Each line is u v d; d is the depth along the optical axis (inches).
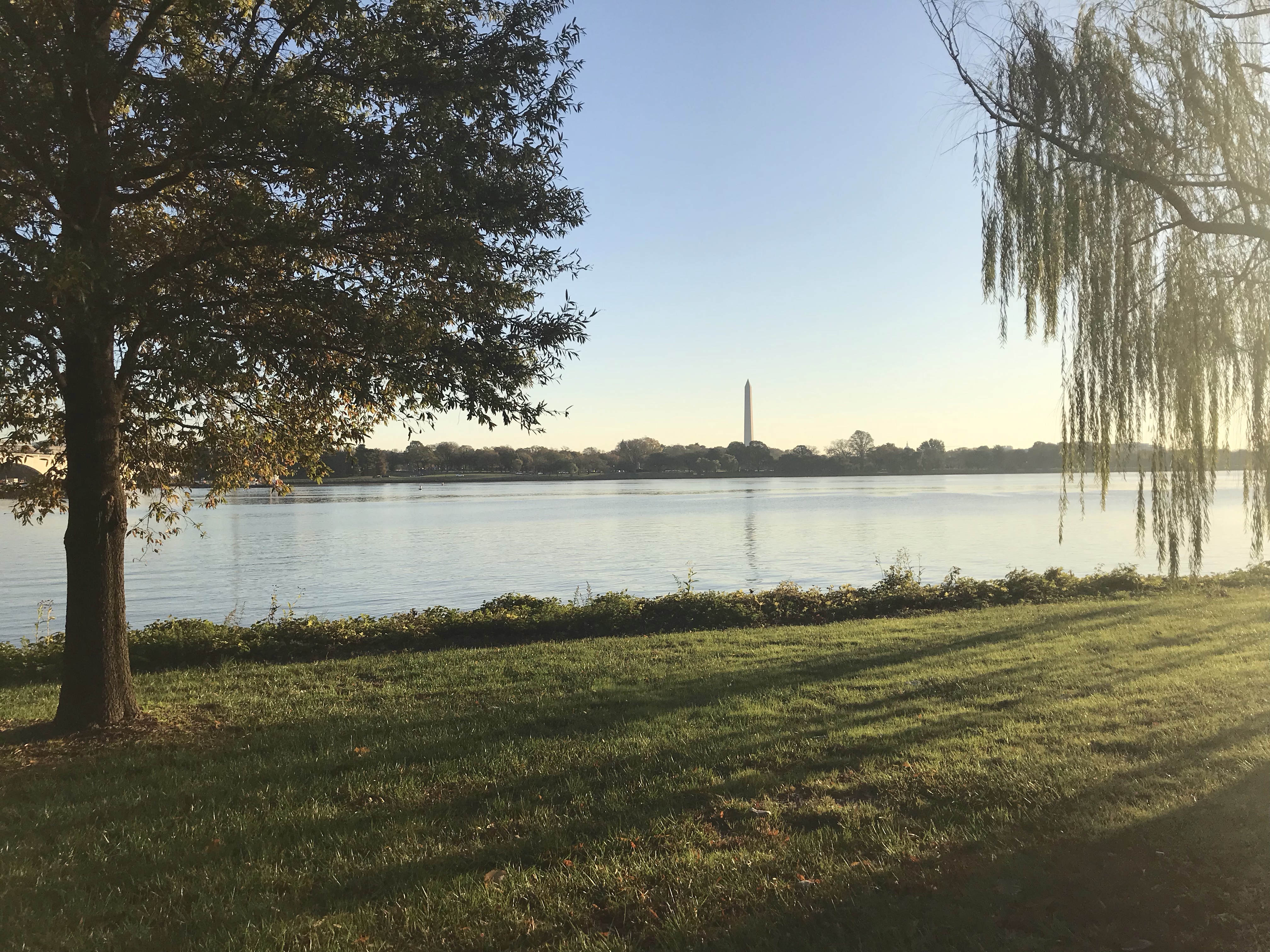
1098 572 782.5
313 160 278.2
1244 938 145.8
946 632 488.1
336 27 303.6
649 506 3326.8
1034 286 263.9
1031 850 184.2
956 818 205.5
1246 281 242.7
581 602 866.1
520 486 7106.3
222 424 401.4
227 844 202.5
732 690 350.9
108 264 245.1
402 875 184.5
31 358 283.3
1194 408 245.0
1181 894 161.5
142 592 1022.4
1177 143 237.3
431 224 296.8
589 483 7662.4
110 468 312.0
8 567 1349.7
